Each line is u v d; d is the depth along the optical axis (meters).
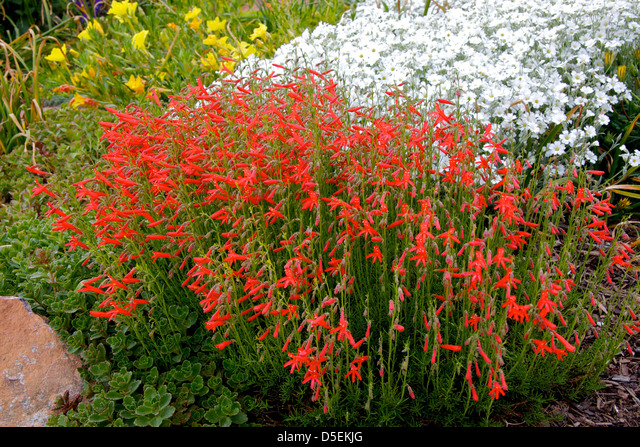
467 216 3.01
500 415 2.75
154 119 3.04
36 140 5.19
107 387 2.95
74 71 6.25
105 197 2.78
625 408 2.76
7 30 7.52
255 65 3.89
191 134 3.18
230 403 2.68
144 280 2.72
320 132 2.78
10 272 3.61
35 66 5.70
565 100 3.61
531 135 3.58
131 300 2.63
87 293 3.31
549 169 3.27
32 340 3.07
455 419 2.73
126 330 2.98
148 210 2.85
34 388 2.90
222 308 2.45
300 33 6.06
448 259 2.28
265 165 2.78
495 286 2.30
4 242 3.80
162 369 3.08
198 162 2.97
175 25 5.92
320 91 3.07
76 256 3.44
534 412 2.70
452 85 3.63
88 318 3.17
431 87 3.66
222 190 2.66
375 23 4.91
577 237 2.98
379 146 2.71
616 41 4.07
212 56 5.44
